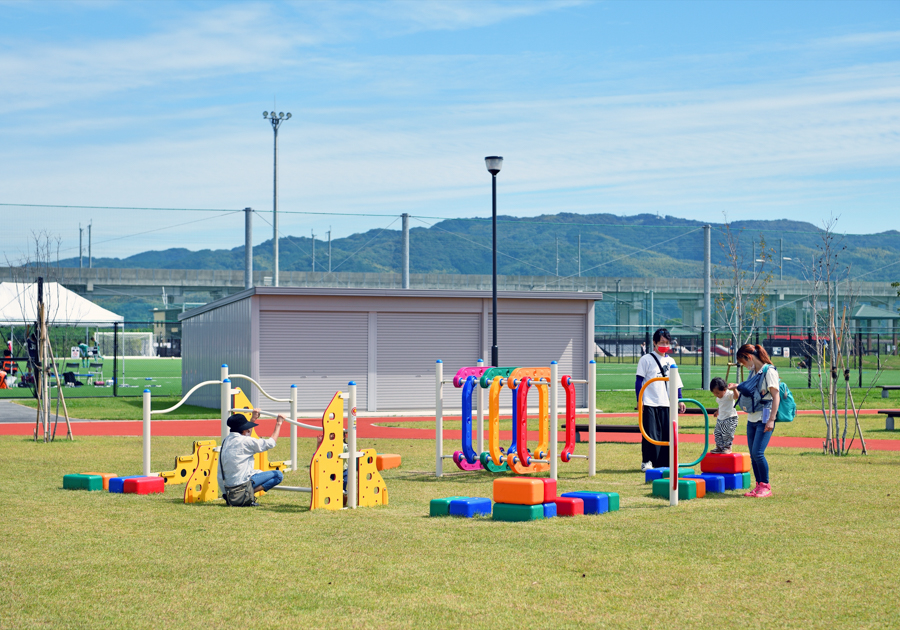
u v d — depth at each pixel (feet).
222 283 184.24
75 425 73.05
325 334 86.79
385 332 88.58
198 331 106.01
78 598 20.24
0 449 53.26
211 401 96.73
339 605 19.66
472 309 91.09
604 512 31.09
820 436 63.46
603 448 56.95
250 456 33.71
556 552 24.63
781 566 22.91
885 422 75.20
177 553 24.71
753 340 132.87
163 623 18.48
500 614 18.99
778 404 34.50
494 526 28.58
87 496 35.40
